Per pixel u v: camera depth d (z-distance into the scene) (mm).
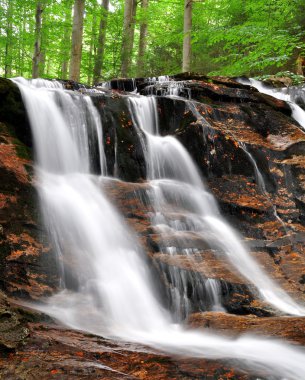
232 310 5664
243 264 6602
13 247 5367
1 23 20750
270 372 3576
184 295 5723
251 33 15500
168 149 9023
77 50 16781
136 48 25594
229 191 8539
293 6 16281
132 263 6059
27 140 7984
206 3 21656
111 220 6730
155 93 10930
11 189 6203
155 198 7816
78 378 3219
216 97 10758
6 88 7914
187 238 6715
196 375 3441
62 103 8477
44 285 5184
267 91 14180
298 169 9117
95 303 5227
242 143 9344
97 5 20219
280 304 5859
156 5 25531
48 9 22609
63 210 6449
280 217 8219
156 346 4176
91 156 8461
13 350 3533
